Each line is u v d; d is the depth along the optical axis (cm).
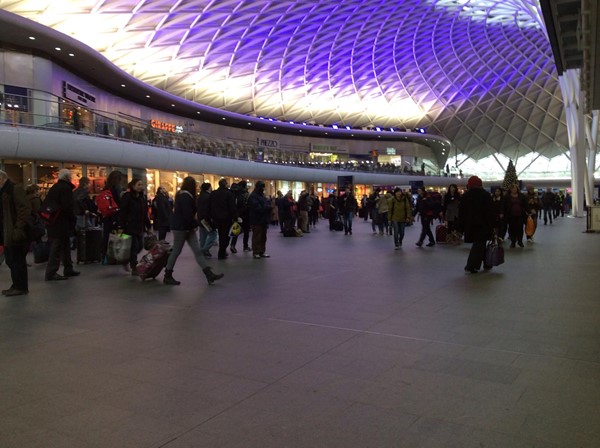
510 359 434
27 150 1862
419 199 1931
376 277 908
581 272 945
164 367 421
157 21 3278
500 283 830
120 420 320
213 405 342
